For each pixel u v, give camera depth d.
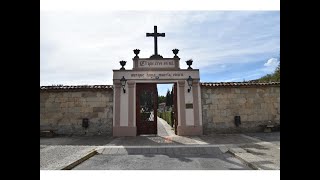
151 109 12.60
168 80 12.45
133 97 12.32
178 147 8.76
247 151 8.16
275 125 12.69
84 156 7.45
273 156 7.33
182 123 12.21
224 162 7.03
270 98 12.79
